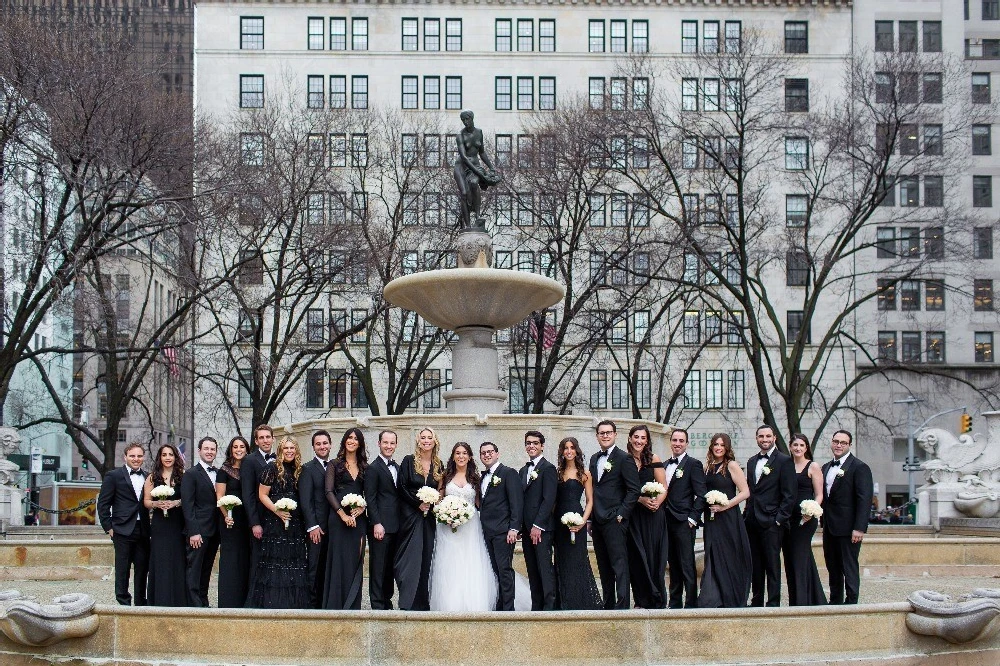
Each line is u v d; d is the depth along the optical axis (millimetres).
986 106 55062
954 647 10547
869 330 57969
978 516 22484
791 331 58344
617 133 34750
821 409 57000
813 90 55656
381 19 60000
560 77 60188
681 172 42750
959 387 57188
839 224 45094
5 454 23438
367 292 34188
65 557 17438
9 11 27953
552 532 11398
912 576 18156
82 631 9984
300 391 56281
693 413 57969
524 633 9602
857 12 60281
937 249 39062
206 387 52031
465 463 11523
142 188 30344
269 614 9758
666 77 57938
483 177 20109
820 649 10070
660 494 11273
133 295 59188
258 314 33469
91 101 26172
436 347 56250
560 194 34469
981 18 61594
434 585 11344
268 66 59469
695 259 44375
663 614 9750
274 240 40844
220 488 11453
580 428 17078
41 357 52438
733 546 11500
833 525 12031
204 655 9828
